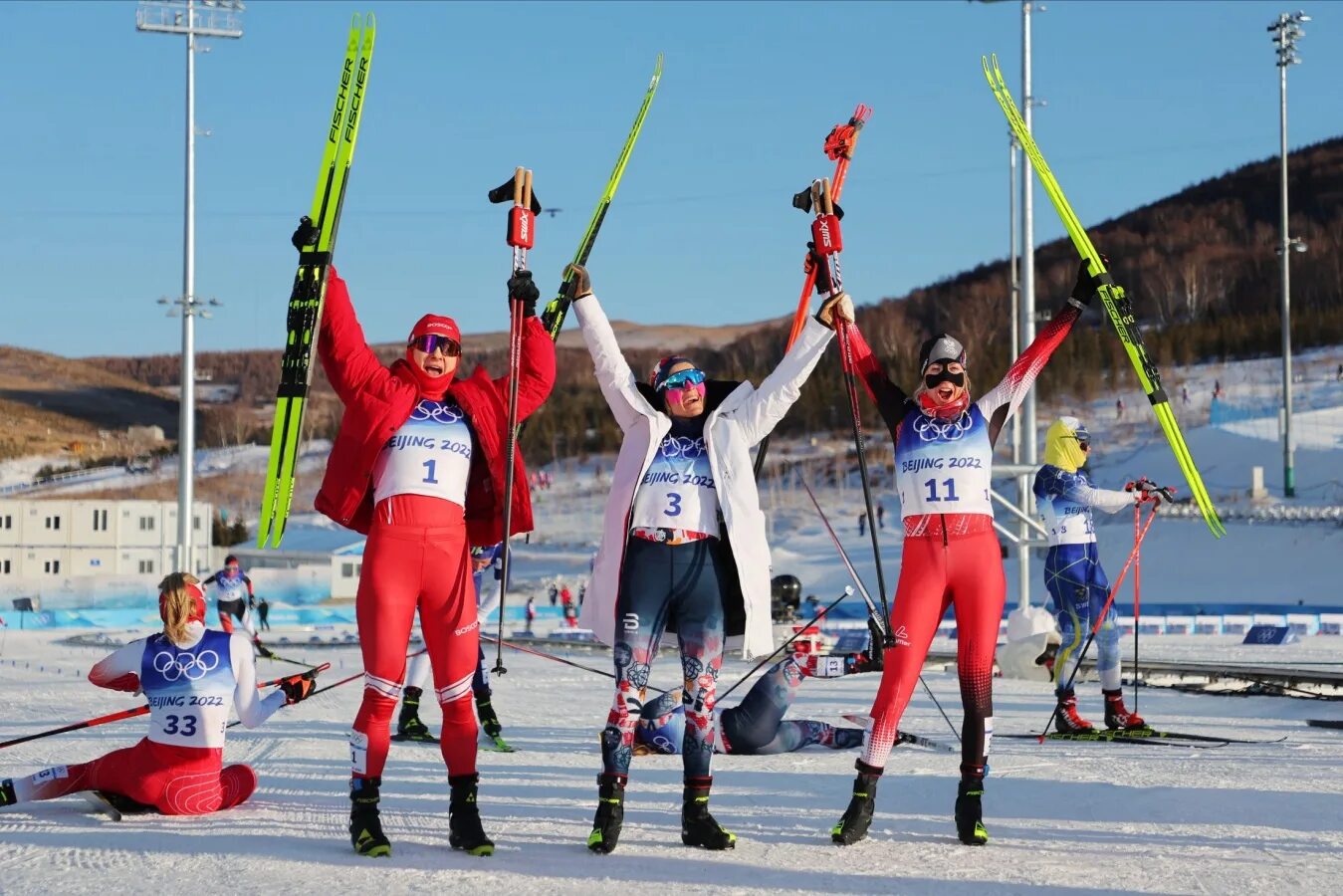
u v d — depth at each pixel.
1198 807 6.25
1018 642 15.41
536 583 56.47
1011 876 4.75
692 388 5.75
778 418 5.79
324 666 6.52
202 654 6.02
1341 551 44.50
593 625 5.62
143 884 4.54
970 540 5.86
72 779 6.07
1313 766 7.82
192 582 6.09
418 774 7.61
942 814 6.18
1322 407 75.81
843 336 6.19
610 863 4.98
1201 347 98.88
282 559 56.31
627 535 5.60
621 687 5.41
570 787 7.11
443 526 5.43
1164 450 68.31
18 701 12.62
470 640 5.41
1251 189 150.12
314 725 10.37
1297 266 124.62
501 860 5.03
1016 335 36.28
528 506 5.82
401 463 5.46
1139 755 8.50
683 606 5.54
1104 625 10.05
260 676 16.73
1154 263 132.75
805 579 54.09
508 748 9.01
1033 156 6.95
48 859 4.97
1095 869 4.86
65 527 56.88
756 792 6.91
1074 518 10.17
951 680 15.63
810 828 5.81
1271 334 98.19
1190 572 45.03
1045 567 10.27
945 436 6.01
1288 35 50.16
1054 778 7.33
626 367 5.83
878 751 5.53
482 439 5.68
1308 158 154.62
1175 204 152.38
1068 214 6.75
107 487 109.50
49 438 140.25
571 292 5.88
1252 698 12.76
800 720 8.93
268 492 5.54
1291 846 5.30
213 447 137.12
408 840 5.45
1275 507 51.50
